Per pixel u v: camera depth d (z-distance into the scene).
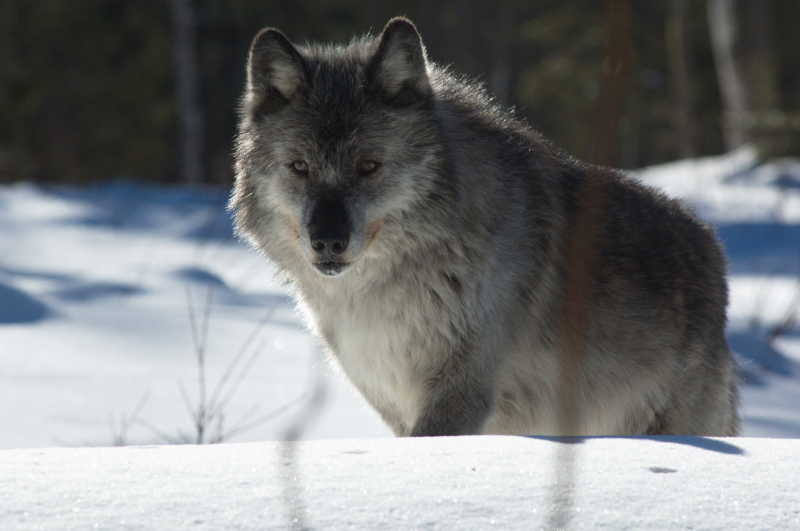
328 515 4.26
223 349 16.23
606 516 4.27
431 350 9.41
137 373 14.41
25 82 56.75
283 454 5.25
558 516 4.25
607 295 10.07
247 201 10.04
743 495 4.52
